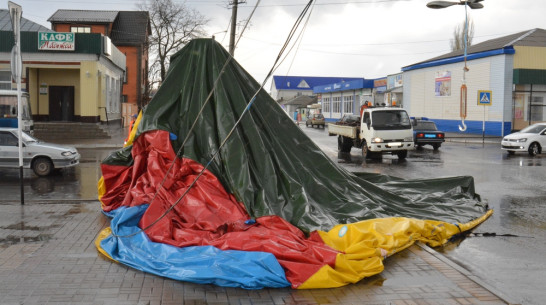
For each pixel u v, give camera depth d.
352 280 5.79
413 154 24.30
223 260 5.96
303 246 6.30
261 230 7.19
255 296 5.39
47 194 12.49
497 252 7.80
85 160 20.16
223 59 9.45
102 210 9.73
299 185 8.31
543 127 23.83
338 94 71.44
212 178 8.23
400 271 6.29
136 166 9.00
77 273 6.06
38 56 31.22
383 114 21.25
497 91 36.56
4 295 5.29
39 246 7.25
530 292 6.01
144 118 9.01
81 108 31.33
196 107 9.09
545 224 9.66
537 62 36.12
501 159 21.78
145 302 5.16
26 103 25.14
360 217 8.36
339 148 25.77
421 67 46.78
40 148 15.61
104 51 32.25
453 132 41.91
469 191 12.12
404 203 10.34
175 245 6.70
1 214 9.52
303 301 5.25
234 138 8.55
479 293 5.49
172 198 8.03
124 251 6.69
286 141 9.48
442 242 8.26
